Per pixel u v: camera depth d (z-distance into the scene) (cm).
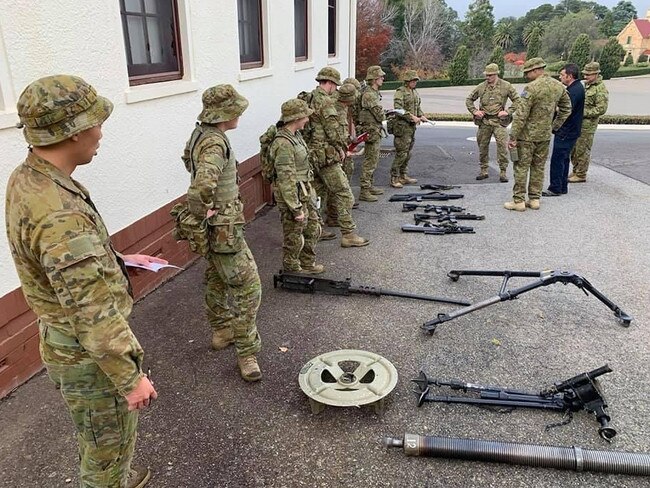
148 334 371
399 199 726
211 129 291
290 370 326
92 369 169
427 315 396
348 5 1152
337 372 302
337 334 368
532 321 383
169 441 263
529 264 492
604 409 279
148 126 423
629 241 549
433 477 239
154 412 286
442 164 970
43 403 295
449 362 332
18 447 260
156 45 448
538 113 622
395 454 253
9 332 301
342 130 516
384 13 4016
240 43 619
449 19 4909
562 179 731
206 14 496
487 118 805
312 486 234
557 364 328
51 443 263
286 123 411
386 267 492
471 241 558
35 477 241
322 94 507
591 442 260
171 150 459
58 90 148
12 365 304
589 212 656
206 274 336
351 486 234
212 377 319
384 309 406
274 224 636
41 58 309
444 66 4591
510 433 267
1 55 283
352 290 427
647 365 325
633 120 1697
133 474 234
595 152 1062
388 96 2688
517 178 657
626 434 264
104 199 379
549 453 241
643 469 235
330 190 534
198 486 235
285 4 719
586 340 356
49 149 153
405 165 821
